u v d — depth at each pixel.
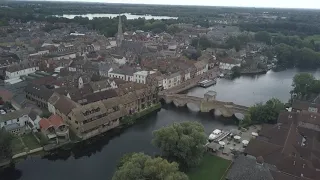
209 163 114.19
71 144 132.12
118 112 153.88
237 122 162.88
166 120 165.50
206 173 107.50
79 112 137.38
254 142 110.94
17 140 131.62
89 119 139.75
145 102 178.38
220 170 109.38
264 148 107.56
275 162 100.62
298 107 152.88
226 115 169.50
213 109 177.88
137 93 173.12
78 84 195.50
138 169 86.69
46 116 147.12
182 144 106.06
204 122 162.88
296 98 188.50
